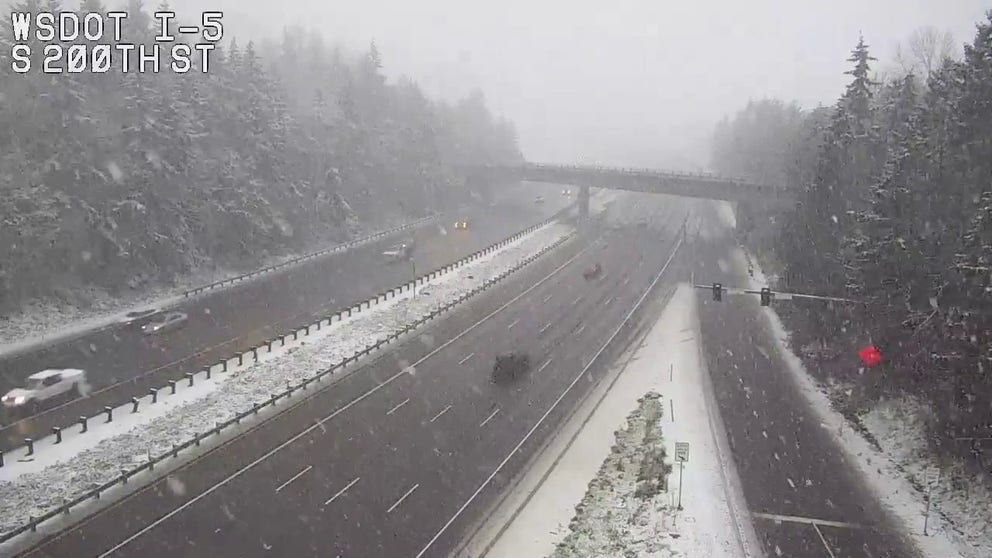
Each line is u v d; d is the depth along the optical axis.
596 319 60.03
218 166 68.75
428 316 55.12
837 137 50.69
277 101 79.12
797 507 29.45
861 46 52.44
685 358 51.19
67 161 54.59
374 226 96.75
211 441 32.66
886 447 35.91
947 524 28.45
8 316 49.34
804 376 47.84
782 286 63.94
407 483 30.44
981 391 28.92
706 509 28.73
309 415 36.31
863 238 39.84
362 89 108.56
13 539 24.02
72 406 35.97
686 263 85.75
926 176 37.16
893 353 37.38
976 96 33.47
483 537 27.14
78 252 55.34
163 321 49.78
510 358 45.50
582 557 25.75
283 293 62.78
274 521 26.44
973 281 28.47
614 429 38.75
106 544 24.09
